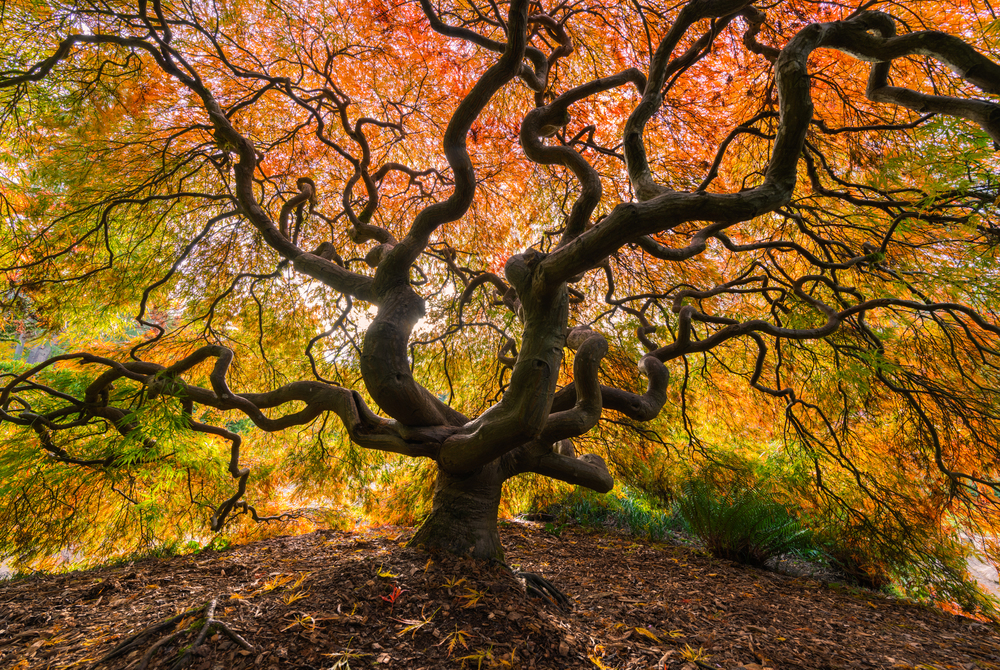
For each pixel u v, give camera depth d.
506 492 6.55
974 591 4.30
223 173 5.27
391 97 5.59
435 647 2.17
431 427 3.17
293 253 3.81
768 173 2.18
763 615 3.43
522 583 2.93
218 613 2.35
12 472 3.92
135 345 5.27
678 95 4.91
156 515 4.90
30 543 4.50
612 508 6.88
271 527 5.83
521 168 6.19
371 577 2.66
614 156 5.49
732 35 4.43
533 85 3.96
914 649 3.11
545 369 2.56
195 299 5.72
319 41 4.89
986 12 3.24
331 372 6.25
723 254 5.63
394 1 4.71
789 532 5.14
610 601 3.34
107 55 4.11
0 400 3.73
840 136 4.42
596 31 4.98
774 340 5.22
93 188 4.44
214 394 3.69
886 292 4.41
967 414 4.33
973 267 3.08
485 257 7.17
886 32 2.28
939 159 2.44
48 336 5.26
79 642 2.35
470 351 6.83
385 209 6.64
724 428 6.33
